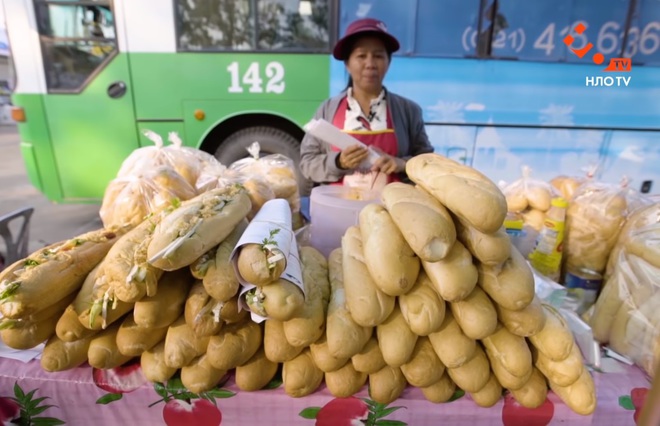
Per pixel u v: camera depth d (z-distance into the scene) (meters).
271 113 3.15
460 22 2.91
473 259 0.75
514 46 2.96
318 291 0.82
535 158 3.24
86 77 2.92
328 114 2.08
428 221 0.67
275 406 0.83
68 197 3.16
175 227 0.71
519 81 3.04
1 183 5.25
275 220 0.83
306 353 0.81
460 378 0.76
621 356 0.92
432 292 0.74
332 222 1.16
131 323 0.79
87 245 0.84
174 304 0.76
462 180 0.71
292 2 2.93
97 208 4.06
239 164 1.62
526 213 1.24
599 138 3.21
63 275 0.75
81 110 2.98
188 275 0.82
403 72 3.01
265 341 0.78
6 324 0.73
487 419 0.83
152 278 0.70
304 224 1.45
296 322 0.74
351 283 0.77
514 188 1.27
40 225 3.60
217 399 0.83
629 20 2.92
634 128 3.18
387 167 1.61
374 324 0.73
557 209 1.10
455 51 2.96
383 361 0.77
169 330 0.80
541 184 1.25
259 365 0.81
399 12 2.89
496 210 0.64
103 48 2.89
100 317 0.73
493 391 0.79
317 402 0.82
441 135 3.16
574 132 3.18
